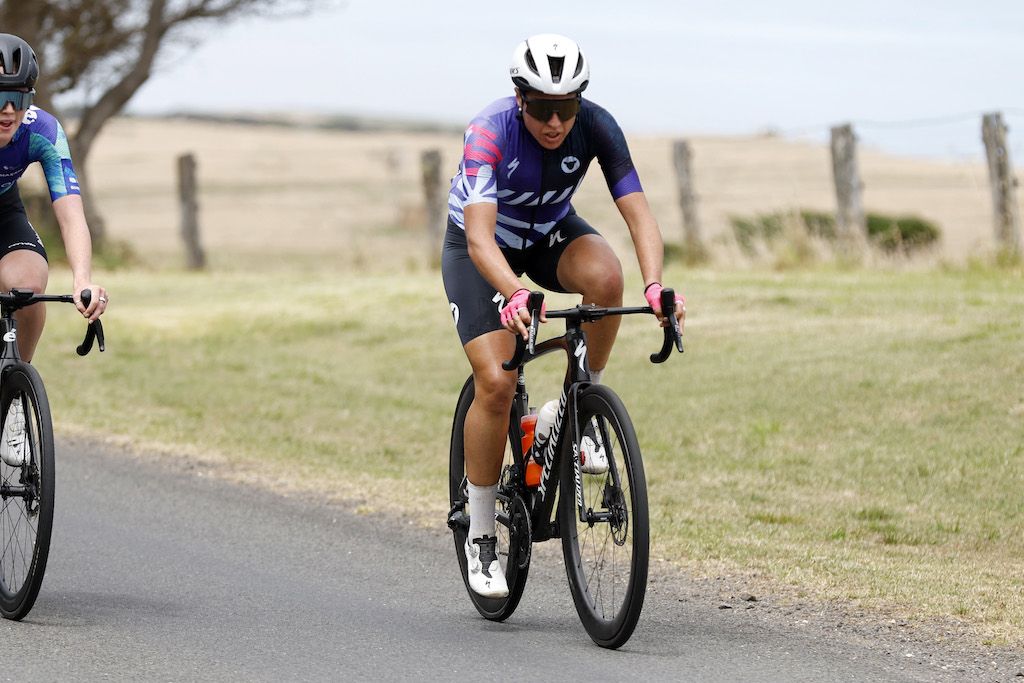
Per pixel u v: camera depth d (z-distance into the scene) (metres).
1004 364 22.53
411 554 15.30
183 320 35.06
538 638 11.85
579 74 11.27
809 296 30.39
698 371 24.75
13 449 12.60
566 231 12.58
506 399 12.06
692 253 41.75
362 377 28.02
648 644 11.61
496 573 12.30
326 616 12.62
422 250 62.81
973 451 18.83
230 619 12.46
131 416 24.50
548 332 29.11
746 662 11.05
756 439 20.50
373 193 116.19
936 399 21.23
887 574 13.86
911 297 29.39
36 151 12.98
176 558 15.03
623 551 11.37
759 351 25.66
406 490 18.61
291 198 113.50
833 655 11.27
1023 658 11.18
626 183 12.07
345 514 17.30
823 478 18.36
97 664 10.91
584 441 11.48
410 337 31.50
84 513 17.33
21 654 11.16
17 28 55.88
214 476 19.69
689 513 16.86
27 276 12.86
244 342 32.22
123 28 58.12
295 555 15.23
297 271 48.88
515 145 11.82
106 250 57.12
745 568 14.25
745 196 92.31
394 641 11.72
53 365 29.89
